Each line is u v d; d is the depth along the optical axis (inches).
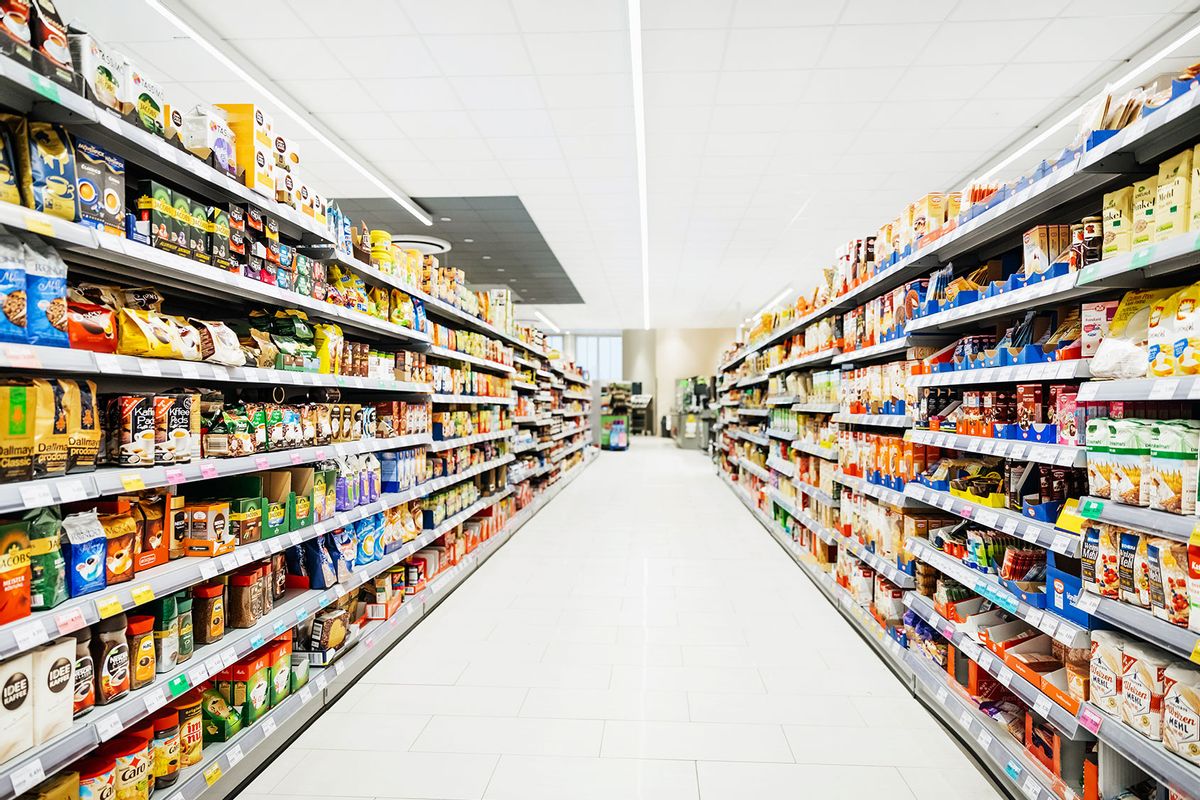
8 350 56.3
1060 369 76.8
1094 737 71.2
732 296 618.5
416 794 86.1
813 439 201.8
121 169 72.7
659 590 183.8
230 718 88.4
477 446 232.4
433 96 217.6
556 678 123.9
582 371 625.6
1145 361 65.9
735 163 276.4
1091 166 71.7
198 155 86.2
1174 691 60.7
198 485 101.0
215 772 81.0
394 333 147.5
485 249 432.8
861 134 247.4
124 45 182.9
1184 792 56.0
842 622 156.5
